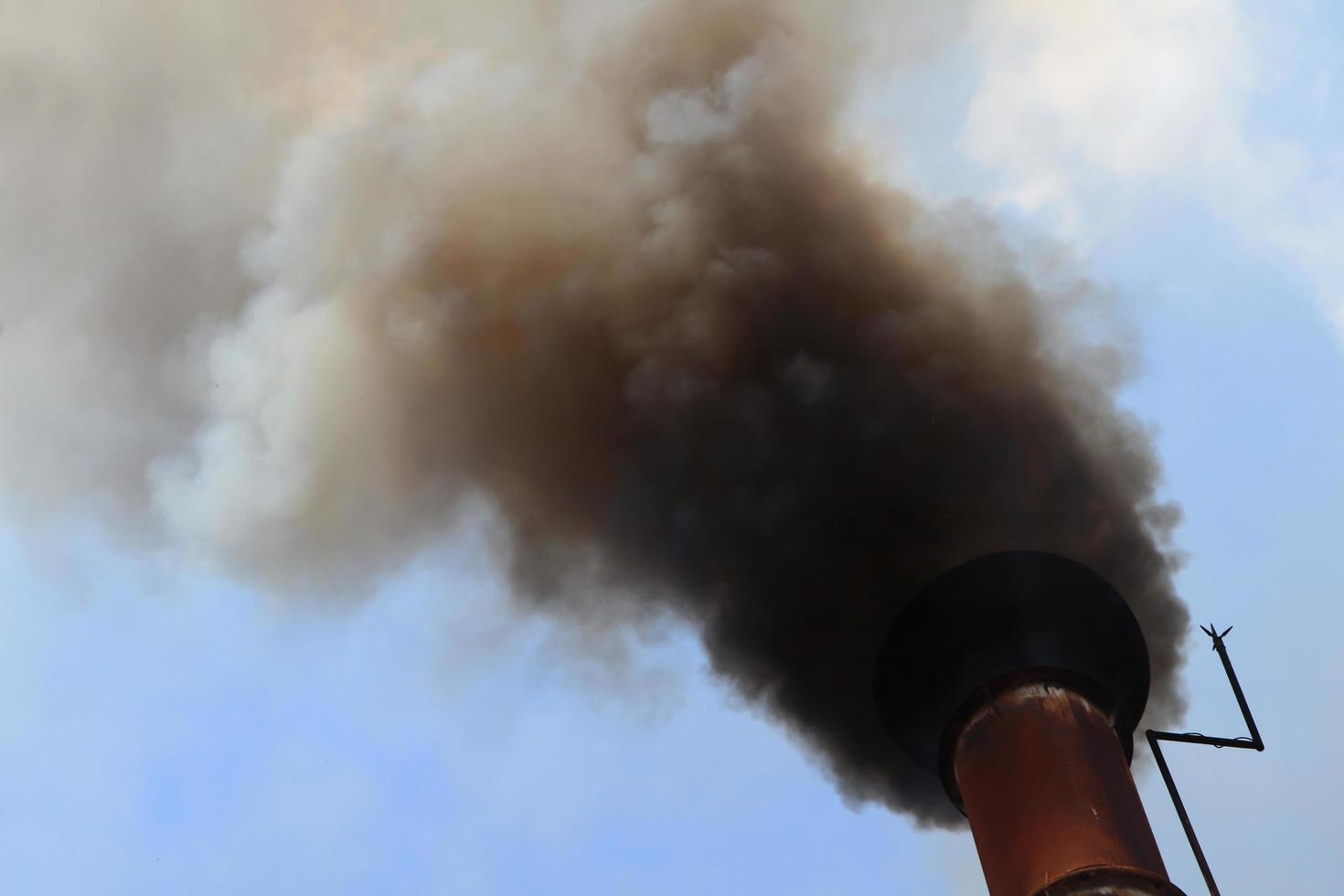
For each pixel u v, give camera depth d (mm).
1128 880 10438
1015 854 11289
